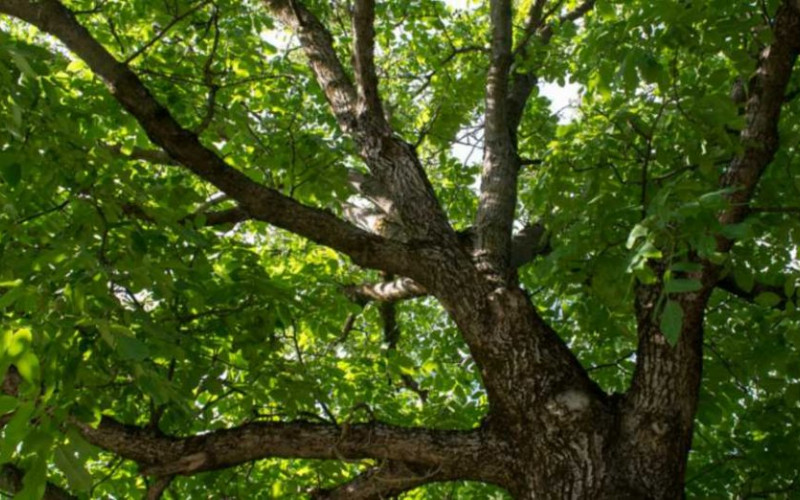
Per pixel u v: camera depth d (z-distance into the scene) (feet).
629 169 16.39
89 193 13.38
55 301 10.48
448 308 14.40
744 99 16.80
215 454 13.75
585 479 12.60
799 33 12.85
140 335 13.80
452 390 23.63
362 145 16.93
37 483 9.62
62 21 12.95
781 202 15.98
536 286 23.36
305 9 20.15
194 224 14.90
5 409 9.46
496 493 20.59
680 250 11.46
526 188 26.89
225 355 16.46
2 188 13.46
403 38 28.45
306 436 13.82
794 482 17.54
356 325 33.53
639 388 13.16
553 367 13.60
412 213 15.64
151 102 13.34
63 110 15.35
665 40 13.29
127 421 16.17
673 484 12.72
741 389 19.47
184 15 14.30
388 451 13.62
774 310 15.88
